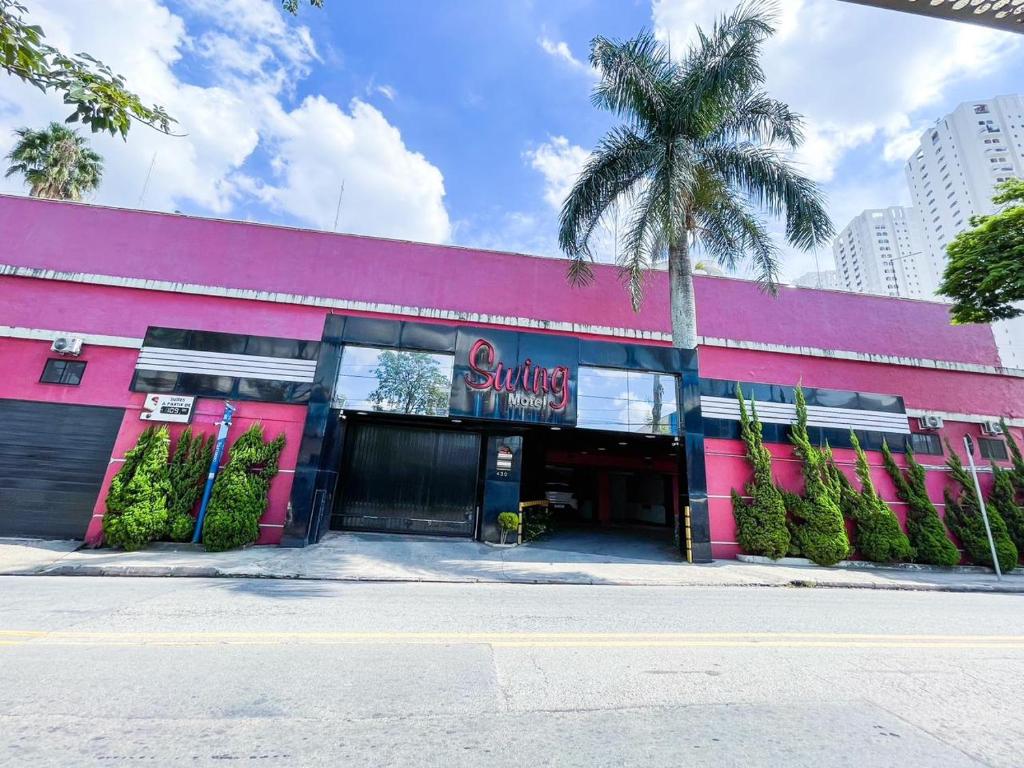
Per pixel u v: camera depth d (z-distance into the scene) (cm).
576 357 1309
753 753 271
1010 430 1591
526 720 306
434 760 254
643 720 311
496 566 1011
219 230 1421
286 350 1245
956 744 289
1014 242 1339
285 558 977
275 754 254
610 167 1307
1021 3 252
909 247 9244
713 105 1205
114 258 1341
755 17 1197
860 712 334
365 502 1284
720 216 1387
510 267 1541
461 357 1265
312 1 452
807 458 1336
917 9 271
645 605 702
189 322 1320
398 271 1477
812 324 1617
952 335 1689
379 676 375
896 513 1385
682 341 1355
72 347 1209
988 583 1108
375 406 1213
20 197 1346
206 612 565
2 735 262
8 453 1143
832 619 646
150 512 1026
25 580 755
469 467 1350
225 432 1122
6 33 284
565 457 2100
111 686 338
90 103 319
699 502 1234
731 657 452
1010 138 8162
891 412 1491
